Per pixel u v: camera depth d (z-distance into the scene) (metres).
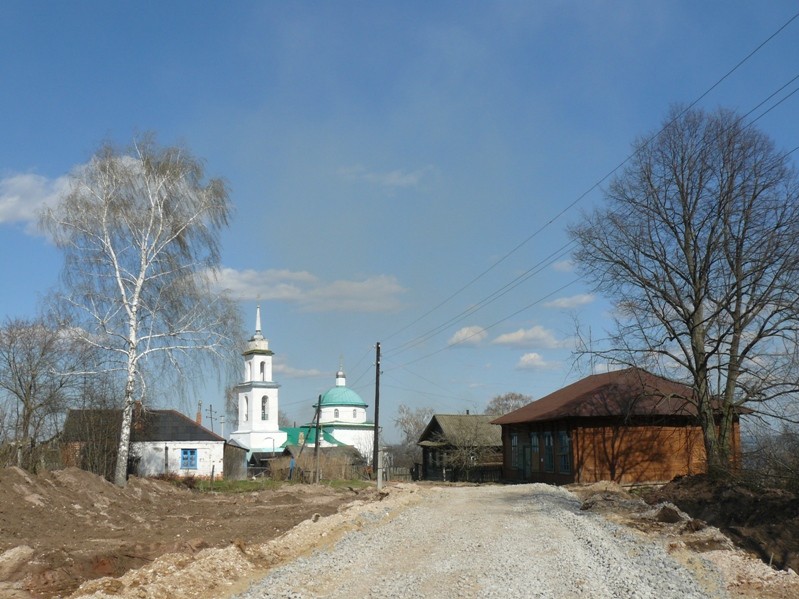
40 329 38.38
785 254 29.70
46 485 25.36
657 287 33.59
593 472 39.81
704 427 32.19
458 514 24.31
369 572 13.71
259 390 81.19
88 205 31.50
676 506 23.03
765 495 21.33
